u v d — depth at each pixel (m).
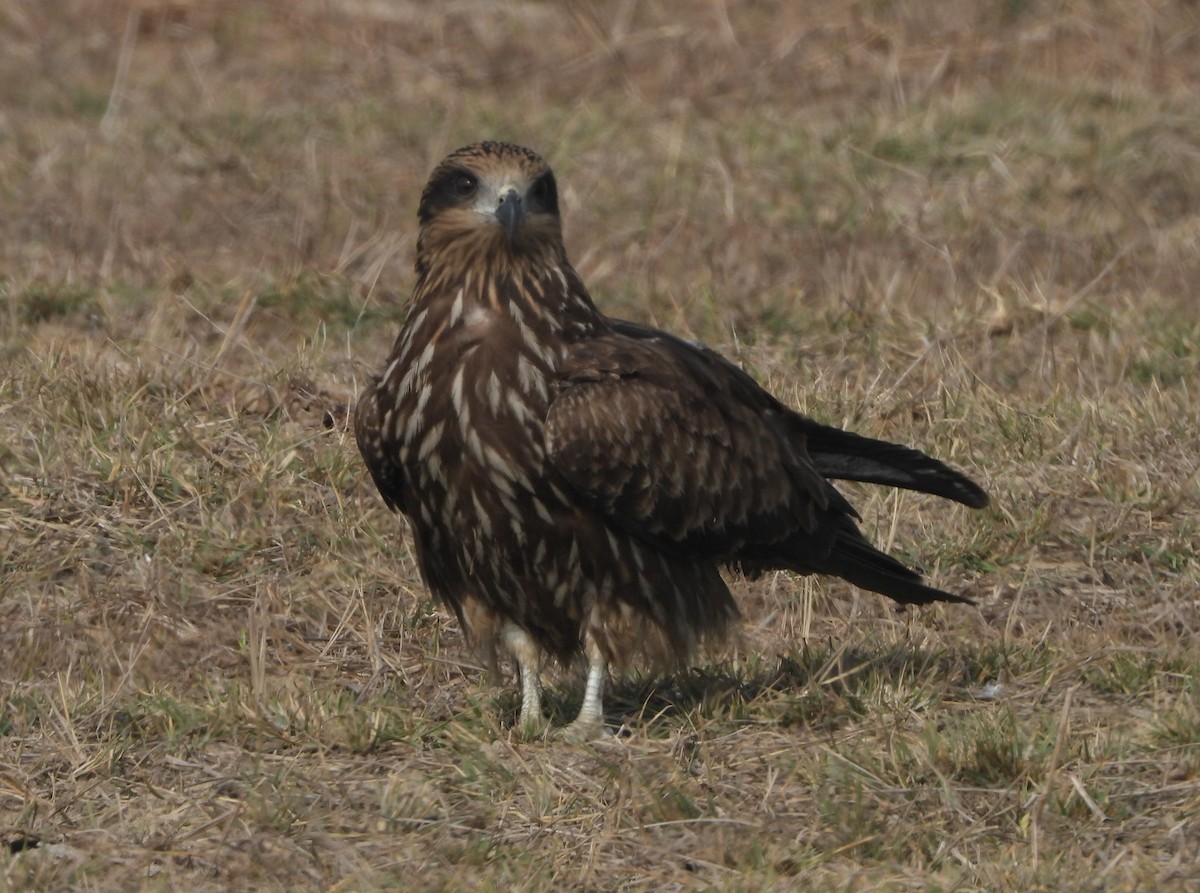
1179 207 20.25
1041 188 20.53
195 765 9.96
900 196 20.53
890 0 27.03
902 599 11.05
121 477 13.14
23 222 19.70
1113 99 23.38
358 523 12.91
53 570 12.33
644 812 9.32
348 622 11.89
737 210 20.08
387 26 27.34
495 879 8.68
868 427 14.22
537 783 9.61
